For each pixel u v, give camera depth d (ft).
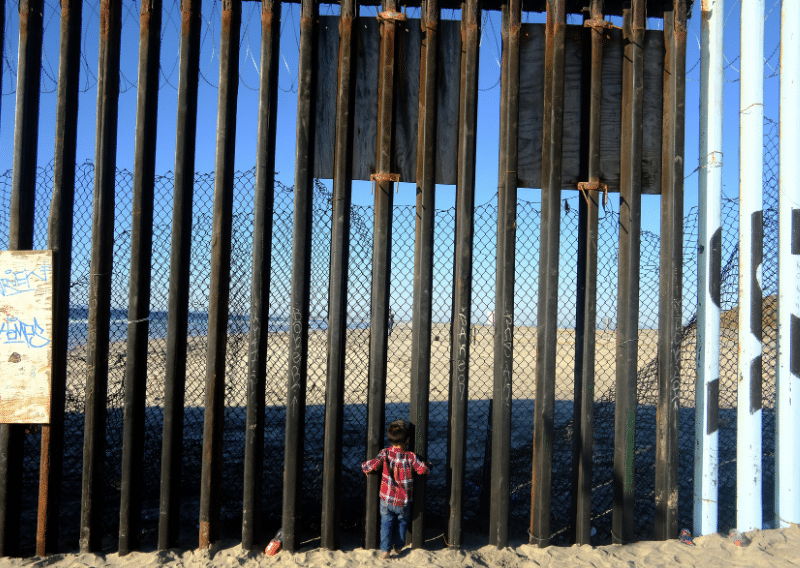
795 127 12.71
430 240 11.79
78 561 11.00
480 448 18.78
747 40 12.66
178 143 11.49
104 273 11.55
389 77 11.82
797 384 12.46
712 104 12.41
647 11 12.76
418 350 11.76
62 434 11.70
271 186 11.70
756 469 12.25
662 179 12.35
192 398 23.03
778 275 12.80
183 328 11.57
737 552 11.38
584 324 12.01
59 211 11.64
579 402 12.47
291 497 11.44
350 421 21.63
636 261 12.00
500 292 11.96
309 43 11.76
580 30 12.41
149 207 11.62
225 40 11.62
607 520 13.62
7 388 11.37
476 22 11.91
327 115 12.10
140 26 11.60
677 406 12.06
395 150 12.15
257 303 11.56
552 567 11.00
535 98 12.33
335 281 11.69
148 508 14.14
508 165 11.92
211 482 11.46
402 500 11.20
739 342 12.58
